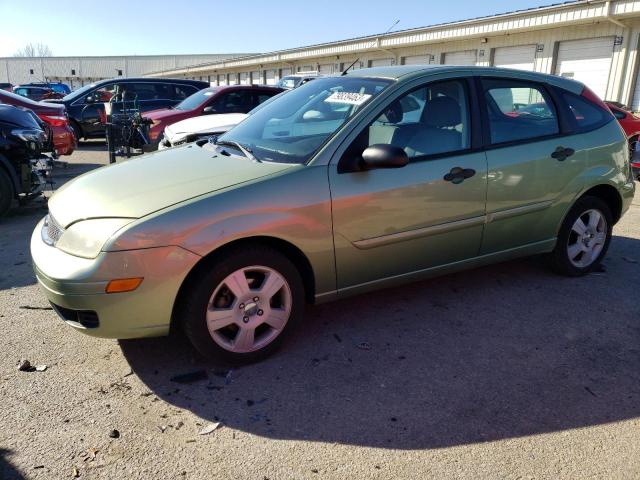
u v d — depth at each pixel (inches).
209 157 140.6
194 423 104.8
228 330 123.5
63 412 107.4
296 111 151.8
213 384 117.9
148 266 108.7
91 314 111.2
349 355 130.6
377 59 1019.9
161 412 108.0
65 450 96.7
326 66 1193.4
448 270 151.3
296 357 129.3
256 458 95.7
